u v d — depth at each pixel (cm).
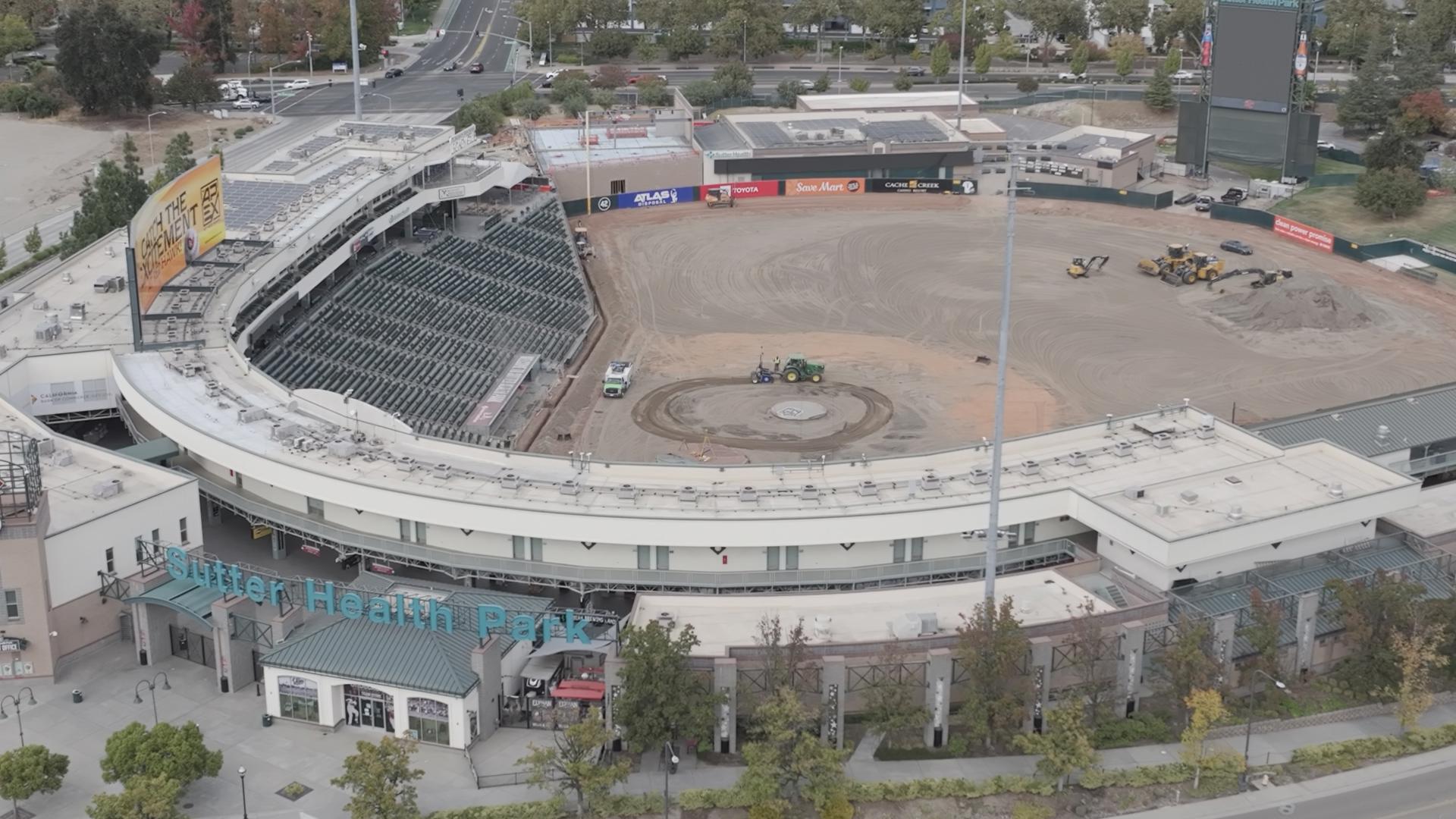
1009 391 17075
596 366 17975
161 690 10612
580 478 12044
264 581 10500
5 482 10944
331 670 9981
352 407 13212
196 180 15738
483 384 16688
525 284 19700
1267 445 12681
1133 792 9494
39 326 14638
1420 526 12288
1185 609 10656
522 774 9588
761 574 11475
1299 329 19138
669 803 9256
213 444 12319
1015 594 10950
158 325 14888
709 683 9794
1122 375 17638
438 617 10262
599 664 10750
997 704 9619
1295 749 9888
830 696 9750
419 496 11512
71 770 9638
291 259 16425
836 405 16612
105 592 11062
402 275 18500
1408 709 9981
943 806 9350
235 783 9512
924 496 11788
